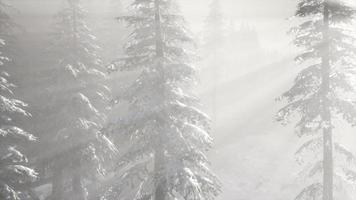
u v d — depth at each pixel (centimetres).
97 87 2492
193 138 1452
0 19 2111
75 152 2186
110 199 1488
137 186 1619
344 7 1388
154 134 1422
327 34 1443
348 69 1482
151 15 1507
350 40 1465
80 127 2202
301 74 1495
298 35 1551
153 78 1448
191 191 1348
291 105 1502
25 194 1689
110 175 2723
